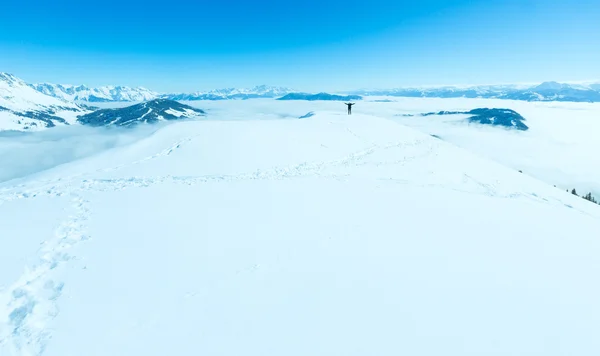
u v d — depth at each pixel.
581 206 28.95
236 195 20.89
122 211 17.19
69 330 8.39
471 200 23.30
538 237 16.41
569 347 8.11
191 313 9.07
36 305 9.28
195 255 12.40
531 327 8.83
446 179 31.27
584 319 9.34
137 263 11.71
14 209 17.38
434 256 13.08
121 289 10.15
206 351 7.74
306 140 42.94
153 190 21.78
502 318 9.16
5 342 7.96
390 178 29.59
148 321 8.73
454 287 10.74
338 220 16.80
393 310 9.32
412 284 10.80
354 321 8.80
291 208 18.47
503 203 23.55
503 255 13.68
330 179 27.12
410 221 17.33
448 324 8.79
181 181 24.80
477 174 34.41
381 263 12.24
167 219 16.09
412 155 39.94
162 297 9.77
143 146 37.34
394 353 7.70
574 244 15.81
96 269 11.25
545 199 29.14
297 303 9.57
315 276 11.11
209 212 17.31
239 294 9.97
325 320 8.83
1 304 9.31
